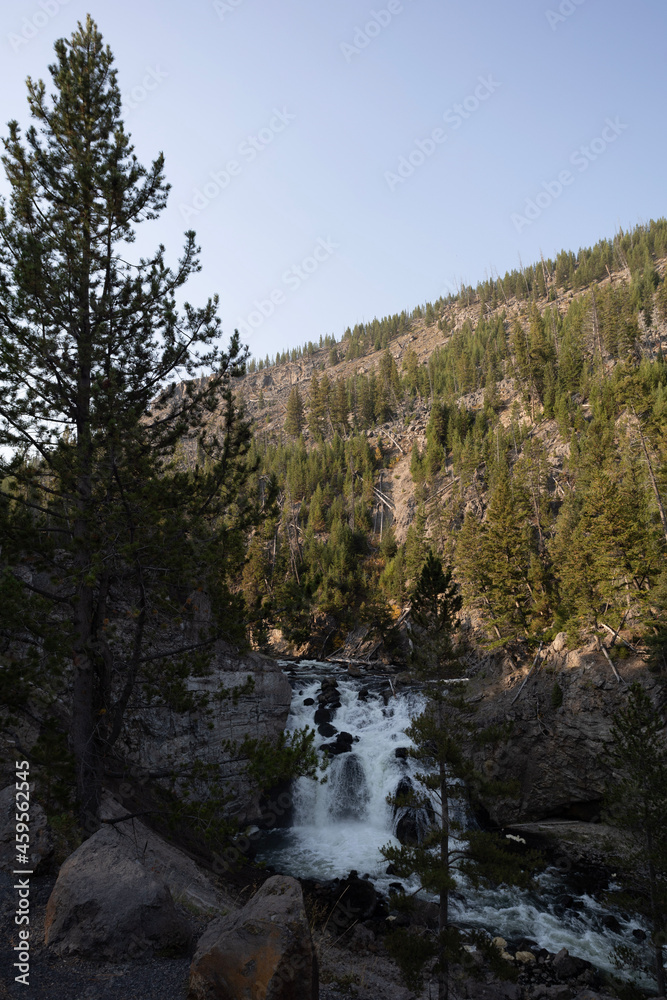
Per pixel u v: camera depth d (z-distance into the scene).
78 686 12.65
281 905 8.60
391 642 71.00
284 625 15.20
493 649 49.81
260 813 29.95
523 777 36.28
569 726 35.47
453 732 17.69
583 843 30.58
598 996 16.97
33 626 11.69
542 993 17.53
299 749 12.77
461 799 33.41
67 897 9.57
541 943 21.69
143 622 12.92
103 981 8.52
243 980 7.75
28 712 11.94
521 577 53.34
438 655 18.55
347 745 35.75
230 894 17.31
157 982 8.64
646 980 19.41
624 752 21.62
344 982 13.04
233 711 28.34
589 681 36.34
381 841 30.00
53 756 11.30
